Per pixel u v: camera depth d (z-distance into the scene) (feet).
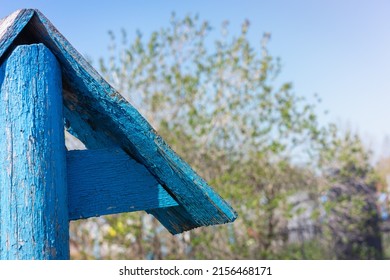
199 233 19.17
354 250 22.21
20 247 4.87
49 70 5.18
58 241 5.04
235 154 20.27
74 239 19.74
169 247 19.86
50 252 4.93
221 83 20.33
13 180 4.93
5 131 5.01
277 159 20.63
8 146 4.98
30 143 4.97
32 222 4.89
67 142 19.31
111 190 5.73
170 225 7.17
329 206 20.72
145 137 5.55
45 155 5.03
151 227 19.60
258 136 19.94
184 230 7.06
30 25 5.23
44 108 5.08
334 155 21.34
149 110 20.35
